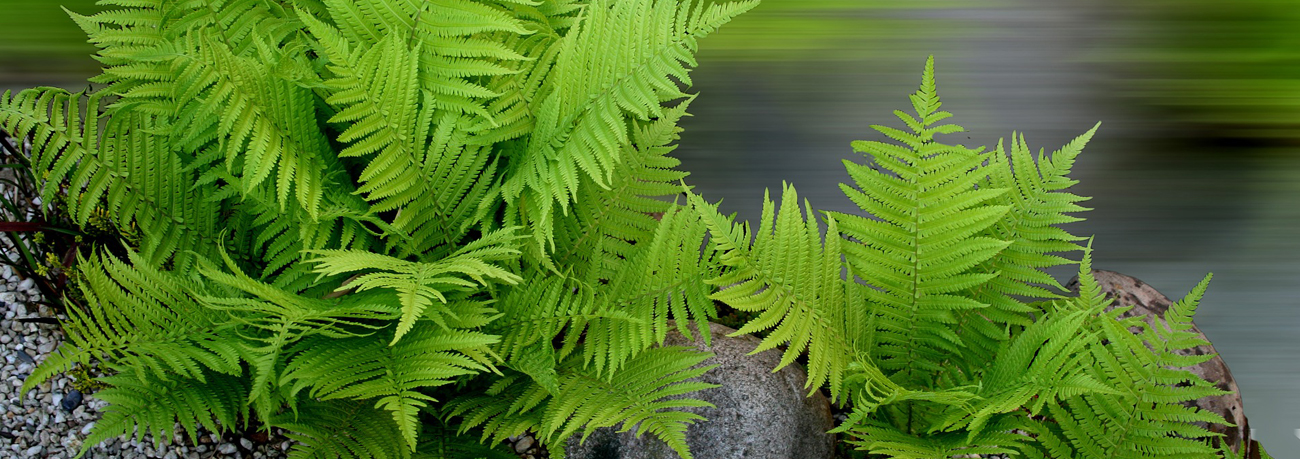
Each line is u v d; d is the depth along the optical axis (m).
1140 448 2.83
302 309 2.70
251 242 2.95
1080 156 3.59
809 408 2.98
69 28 3.30
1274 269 3.46
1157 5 3.67
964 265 2.88
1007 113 3.55
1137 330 3.13
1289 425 3.31
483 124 2.89
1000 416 2.87
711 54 3.65
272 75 2.78
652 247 2.85
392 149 2.83
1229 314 3.44
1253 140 3.62
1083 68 3.66
